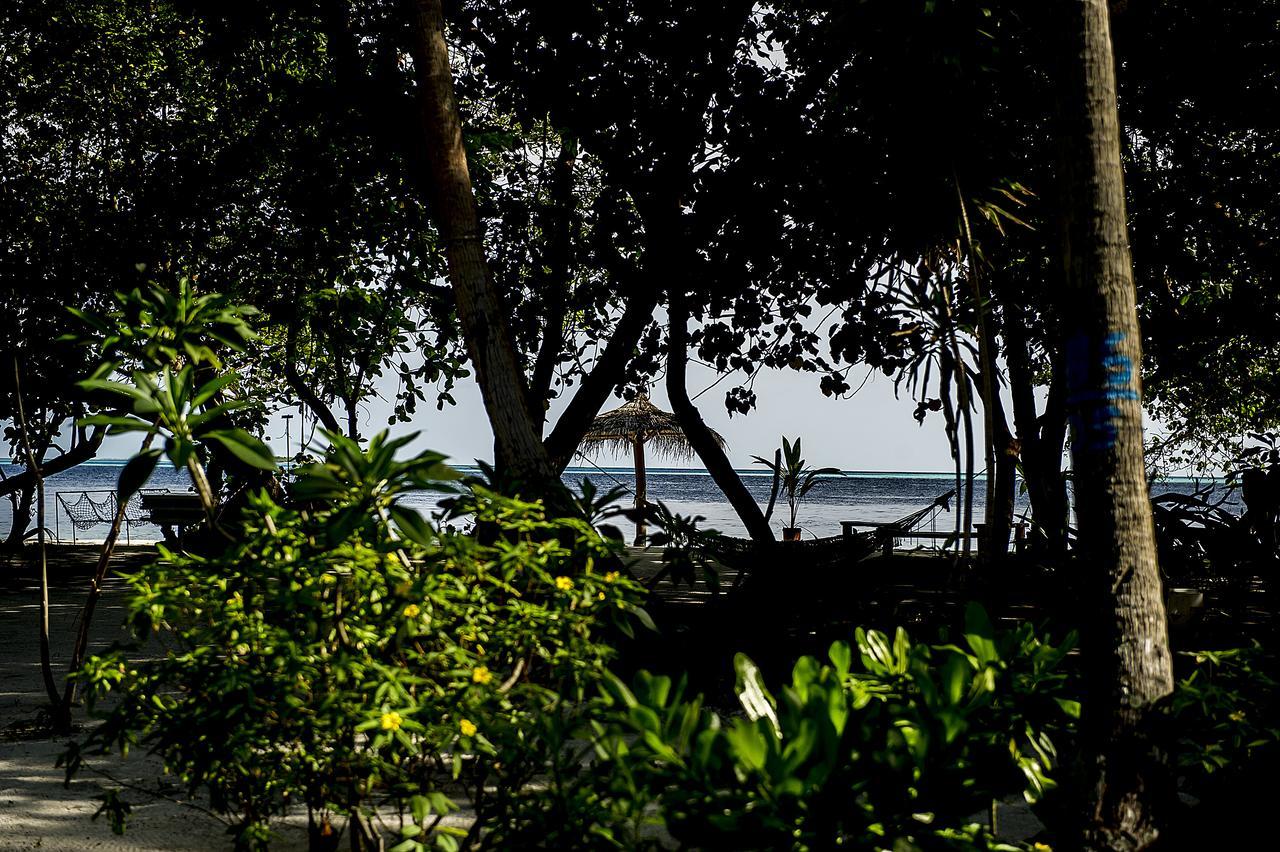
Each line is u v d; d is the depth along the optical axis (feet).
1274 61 29.89
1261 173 34.06
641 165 34.22
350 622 10.28
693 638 23.99
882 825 8.34
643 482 73.72
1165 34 29.37
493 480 12.78
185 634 10.99
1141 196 34.83
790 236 35.32
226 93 43.75
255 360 43.57
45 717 21.01
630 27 32.99
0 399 41.04
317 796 10.54
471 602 10.92
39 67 44.50
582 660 10.87
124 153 46.47
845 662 10.10
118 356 12.09
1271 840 10.28
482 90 35.91
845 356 36.09
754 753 7.80
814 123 30.89
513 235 38.63
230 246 42.47
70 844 13.98
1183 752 11.66
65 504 81.10
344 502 10.61
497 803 9.89
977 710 9.91
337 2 31.04
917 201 21.70
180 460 10.19
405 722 9.63
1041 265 31.86
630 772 8.43
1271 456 36.17
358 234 38.17
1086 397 10.83
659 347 40.09
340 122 34.01
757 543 28.81
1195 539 27.73
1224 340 39.83
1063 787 10.38
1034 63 24.94
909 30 21.25
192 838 14.29
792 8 32.63
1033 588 25.05
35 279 41.86
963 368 20.22
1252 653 12.60
